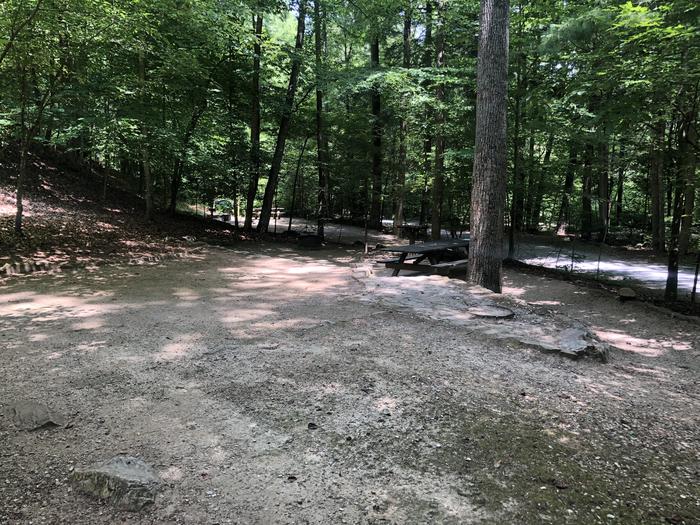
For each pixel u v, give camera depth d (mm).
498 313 5348
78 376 3469
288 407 2984
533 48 10414
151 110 11797
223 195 16422
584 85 7461
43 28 7965
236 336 4555
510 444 2598
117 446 2506
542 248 17359
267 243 14773
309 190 24391
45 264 8023
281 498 2102
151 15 9719
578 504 2092
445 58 15469
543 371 3814
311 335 4586
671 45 6199
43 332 4605
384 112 18703
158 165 13852
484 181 7031
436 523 1946
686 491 2227
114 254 9617
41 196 12258
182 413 2896
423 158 19844
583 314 7277
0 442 2529
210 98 13977
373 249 14688
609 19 7609
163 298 6352
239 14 12391
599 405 3203
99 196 14141
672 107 7355
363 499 2102
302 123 17453
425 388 3307
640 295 8891
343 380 3422
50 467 2307
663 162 8453
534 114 11102
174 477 2238
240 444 2547
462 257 10930
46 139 14227
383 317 5270
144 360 3830
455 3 12266
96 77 10586
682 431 2889
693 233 10555
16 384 3305
